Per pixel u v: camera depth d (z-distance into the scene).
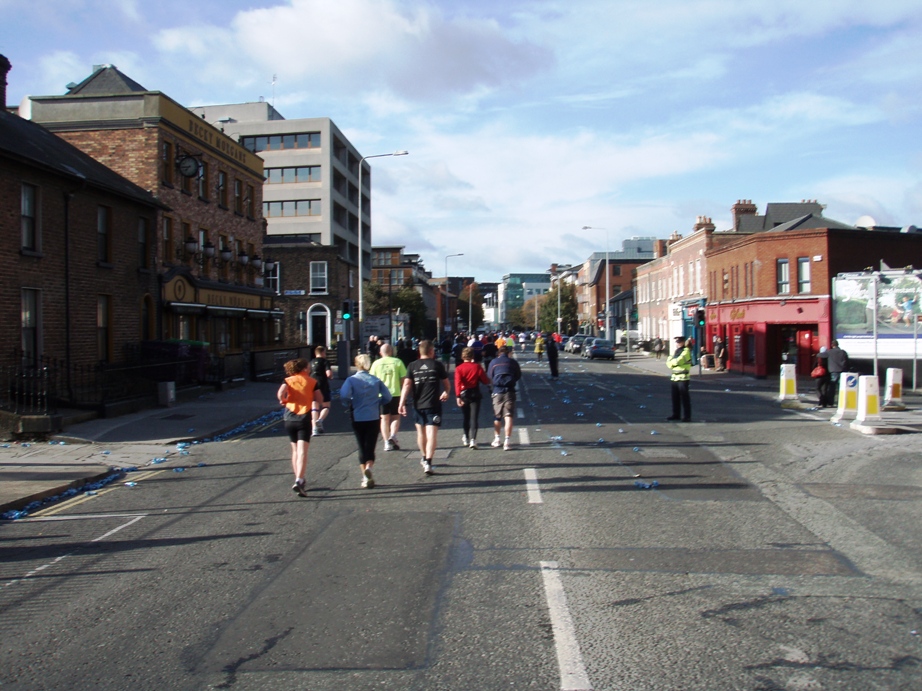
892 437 14.88
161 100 27.94
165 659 4.93
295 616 5.63
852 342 33.50
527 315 158.88
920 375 31.20
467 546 7.36
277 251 54.00
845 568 6.60
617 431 15.73
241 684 4.53
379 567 6.77
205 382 26.58
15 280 18.81
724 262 43.94
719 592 5.99
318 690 4.42
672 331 56.81
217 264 33.56
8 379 17.30
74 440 15.30
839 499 9.34
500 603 5.80
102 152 27.84
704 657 4.78
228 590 6.27
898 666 4.63
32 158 19.11
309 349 42.22
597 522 8.21
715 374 40.56
